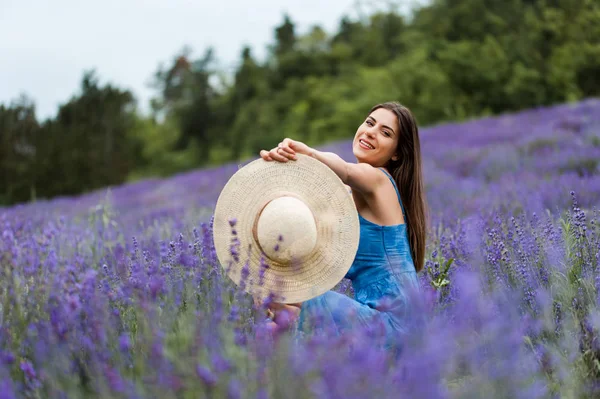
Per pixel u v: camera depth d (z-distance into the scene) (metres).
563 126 16.34
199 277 3.51
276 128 42.75
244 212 3.64
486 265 4.11
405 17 47.16
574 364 3.09
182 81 66.44
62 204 17.86
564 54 27.61
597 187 7.98
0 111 23.81
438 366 2.47
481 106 29.98
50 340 2.68
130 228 7.44
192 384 2.31
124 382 2.45
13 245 4.48
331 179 3.64
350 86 39.31
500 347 2.73
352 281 4.02
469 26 32.59
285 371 2.43
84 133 26.62
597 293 3.58
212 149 48.84
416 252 4.23
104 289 3.47
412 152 4.21
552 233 4.55
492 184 10.32
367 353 2.50
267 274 3.58
